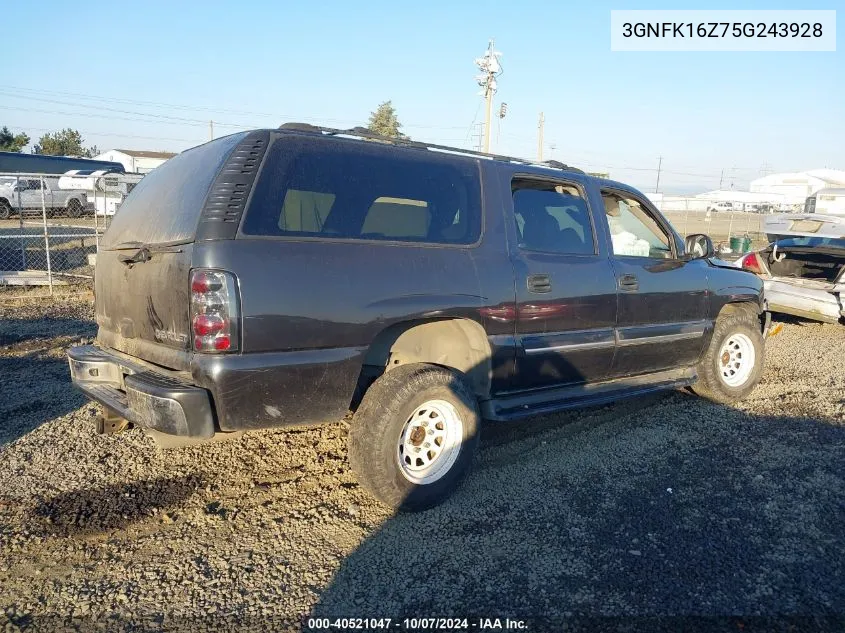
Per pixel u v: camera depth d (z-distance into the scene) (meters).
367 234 3.66
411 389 3.67
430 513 3.86
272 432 5.05
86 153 62.72
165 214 3.57
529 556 3.42
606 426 5.35
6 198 24.36
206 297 3.14
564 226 4.70
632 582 3.19
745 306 6.18
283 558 3.38
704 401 6.07
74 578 3.18
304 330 3.34
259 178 3.35
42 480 4.19
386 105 51.84
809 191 77.19
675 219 43.19
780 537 3.63
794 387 6.62
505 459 4.65
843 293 9.09
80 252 16.81
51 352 7.38
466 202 4.15
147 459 4.54
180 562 3.32
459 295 3.90
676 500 4.05
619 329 4.88
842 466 4.60
